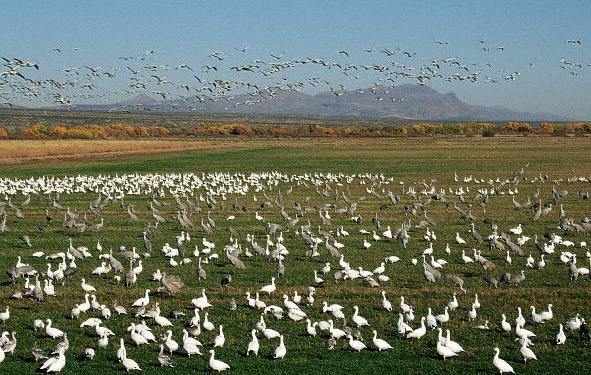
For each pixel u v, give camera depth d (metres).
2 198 77.19
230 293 35.00
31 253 45.38
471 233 50.47
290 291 35.38
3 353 25.55
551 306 30.89
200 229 55.38
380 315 31.22
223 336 27.38
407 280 37.53
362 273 37.69
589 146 180.38
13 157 138.38
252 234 52.97
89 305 31.75
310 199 76.31
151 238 51.22
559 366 25.47
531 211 65.19
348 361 25.97
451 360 26.05
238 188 83.31
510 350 27.05
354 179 99.62
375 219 56.19
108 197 66.69
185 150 169.50
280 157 147.62
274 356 26.20
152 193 79.88
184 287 36.03
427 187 84.25
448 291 35.16
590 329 29.03
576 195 77.44
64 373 24.73
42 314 31.53
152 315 29.48
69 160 136.25
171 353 26.73
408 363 25.77
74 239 50.78
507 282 35.59
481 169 115.06
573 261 38.56
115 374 24.70
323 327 28.06
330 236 46.44
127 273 36.72
